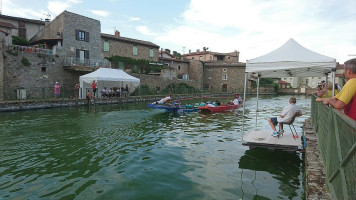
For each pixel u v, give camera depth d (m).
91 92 24.75
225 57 65.50
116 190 5.02
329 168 3.83
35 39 31.64
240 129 11.37
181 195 4.81
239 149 7.98
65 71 26.66
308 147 6.48
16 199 4.64
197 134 10.22
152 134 10.18
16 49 23.12
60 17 29.36
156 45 43.50
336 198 3.24
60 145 8.33
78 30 30.55
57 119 13.73
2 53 20.75
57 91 20.38
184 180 5.53
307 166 5.11
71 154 7.39
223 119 14.47
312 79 66.94
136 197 4.71
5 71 21.38
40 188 5.11
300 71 9.50
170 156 7.26
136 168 6.27
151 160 6.90
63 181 5.46
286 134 8.45
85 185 5.25
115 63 36.94
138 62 39.47
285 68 7.18
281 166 6.44
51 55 25.20
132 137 9.61
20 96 21.83
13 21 30.94
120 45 37.66
